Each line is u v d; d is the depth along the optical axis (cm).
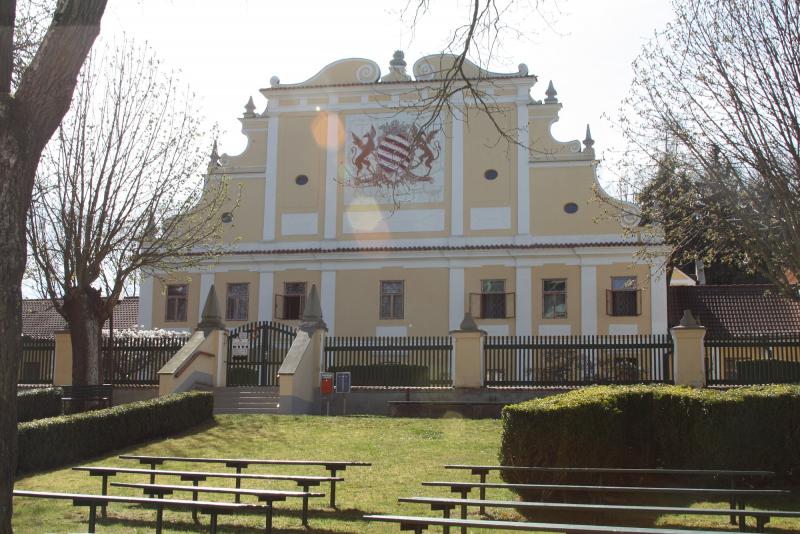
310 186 3375
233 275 3338
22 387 2258
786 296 1791
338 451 1430
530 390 2031
